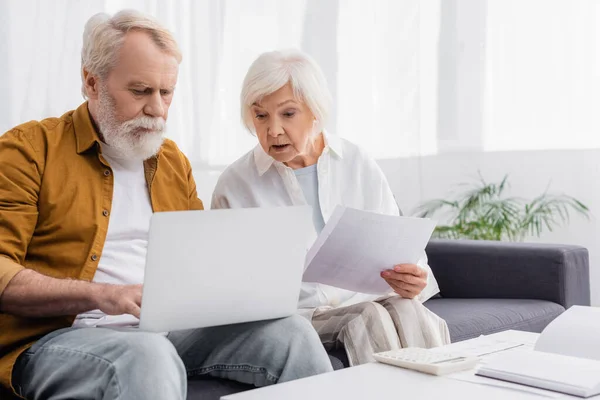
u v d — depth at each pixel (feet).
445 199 12.92
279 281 5.04
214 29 10.39
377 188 7.00
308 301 6.67
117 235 5.65
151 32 5.65
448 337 6.35
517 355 4.75
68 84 9.03
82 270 5.41
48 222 5.42
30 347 5.08
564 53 12.07
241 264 4.79
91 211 5.51
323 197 6.81
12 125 8.61
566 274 8.29
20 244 5.25
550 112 12.21
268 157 6.79
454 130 12.81
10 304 4.92
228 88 10.53
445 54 12.79
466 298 8.75
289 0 11.28
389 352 5.02
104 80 5.59
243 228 4.72
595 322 5.05
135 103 5.59
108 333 4.80
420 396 4.10
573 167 12.09
